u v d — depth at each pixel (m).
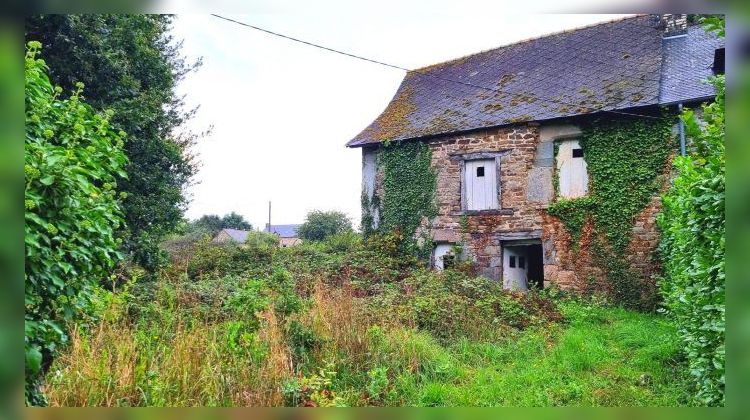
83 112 3.60
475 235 14.29
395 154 15.79
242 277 12.74
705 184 3.64
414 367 6.61
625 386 6.25
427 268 14.92
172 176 14.20
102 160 3.63
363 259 14.61
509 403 5.66
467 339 8.20
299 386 5.43
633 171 12.25
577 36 15.92
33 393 2.97
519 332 8.97
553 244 13.18
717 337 3.85
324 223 35.06
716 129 3.78
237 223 51.09
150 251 11.59
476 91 16.02
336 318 7.27
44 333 2.99
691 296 4.82
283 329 6.81
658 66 13.07
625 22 15.34
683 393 5.74
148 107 12.31
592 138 12.79
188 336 5.56
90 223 3.17
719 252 3.44
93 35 10.50
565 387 6.17
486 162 14.36
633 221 12.23
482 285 11.49
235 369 5.25
